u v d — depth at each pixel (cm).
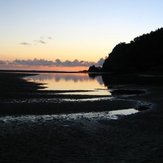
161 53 15062
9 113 2581
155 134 1773
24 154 1349
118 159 1280
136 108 3052
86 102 3334
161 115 2486
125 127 1991
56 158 1302
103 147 1472
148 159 1260
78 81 8819
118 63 17862
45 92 4634
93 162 1249
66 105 3078
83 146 1490
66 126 1966
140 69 15338
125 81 8506
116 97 4047
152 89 5497
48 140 1595
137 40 17238
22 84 6356
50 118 2359
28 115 2511
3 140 1575
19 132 1766
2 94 4138
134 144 1523
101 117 2458
